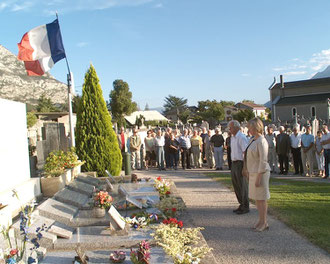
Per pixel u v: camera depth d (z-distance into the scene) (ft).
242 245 16.33
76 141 35.83
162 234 15.97
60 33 32.71
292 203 24.40
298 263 13.98
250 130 18.47
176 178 39.99
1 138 19.16
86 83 36.27
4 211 15.89
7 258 10.85
